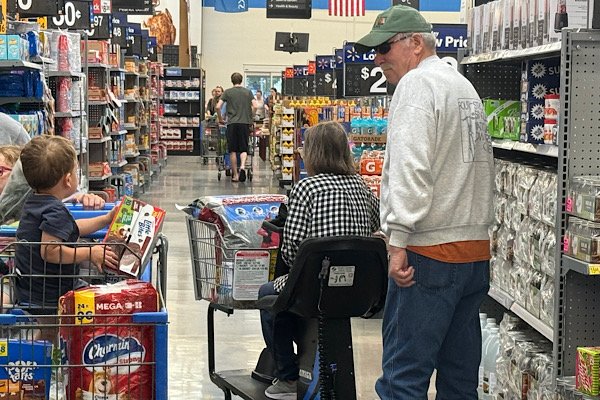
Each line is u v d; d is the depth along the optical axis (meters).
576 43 3.45
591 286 3.55
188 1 29.59
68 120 9.41
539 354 4.02
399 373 3.38
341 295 3.68
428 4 29.91
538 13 3.84
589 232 3.31
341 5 19.56
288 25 30.67
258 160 25.23
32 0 9.00
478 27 4.76
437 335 3.35
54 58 9.05
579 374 3.45
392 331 3.40
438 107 3.27
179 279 8.09
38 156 3.22
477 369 3.62
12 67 6.95
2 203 3.78
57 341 2.76
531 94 3.98
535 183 3.93
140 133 16.44
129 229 3.20
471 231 3.35
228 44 30.69
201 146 24.34
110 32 12.98
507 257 4.31
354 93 8.69
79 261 3.07
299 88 19.59
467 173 3.32
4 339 2.71
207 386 5.05
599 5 3.46
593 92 3.47
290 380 4.27
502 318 4.96
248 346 5.94
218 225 4.24
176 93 26.94
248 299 4.20
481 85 4.83
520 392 4.10
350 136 7.55
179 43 28.83
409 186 3.18
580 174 3.49
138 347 2.71
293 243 3.93
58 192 3.28
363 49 3.60
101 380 2.70
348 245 3.62
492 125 4.57
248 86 30.91
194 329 6.37
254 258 4.18
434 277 3.31
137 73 15.00
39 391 2.72
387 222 3.24
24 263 3.16
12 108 7.34
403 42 3.50
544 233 3.81
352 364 3.79
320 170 4.04
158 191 15.84
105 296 2.70
